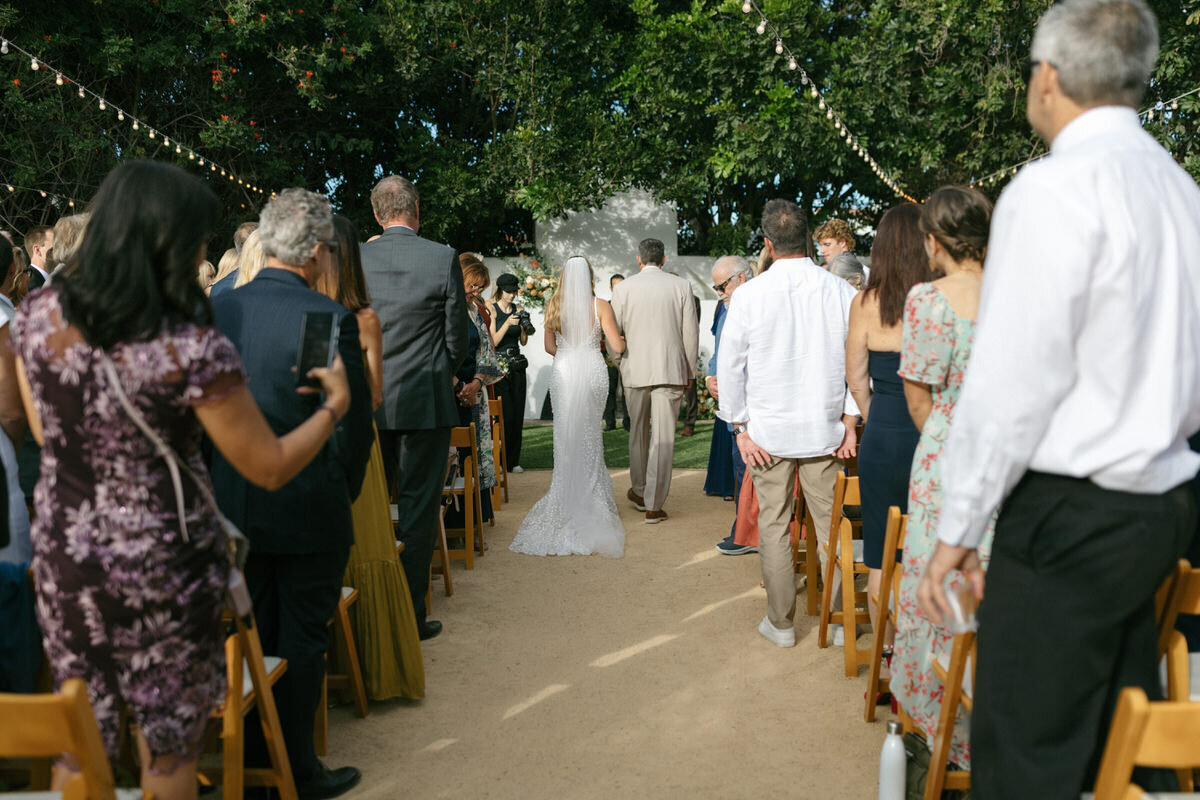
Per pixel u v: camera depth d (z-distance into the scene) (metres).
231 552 1.87
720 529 6.28
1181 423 1.66
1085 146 1.67
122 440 1.66
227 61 12.66
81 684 1.50
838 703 3.49
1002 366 1.61
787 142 12.33
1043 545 1.70
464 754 3.11
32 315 1.68
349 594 3.30
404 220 4.16
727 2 12.14
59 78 7.42
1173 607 1.93
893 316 3.19
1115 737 1.50
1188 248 1.65
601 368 5.87
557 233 14.26
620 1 14.44
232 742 2.25
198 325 1.70
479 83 13.89
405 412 4.02
